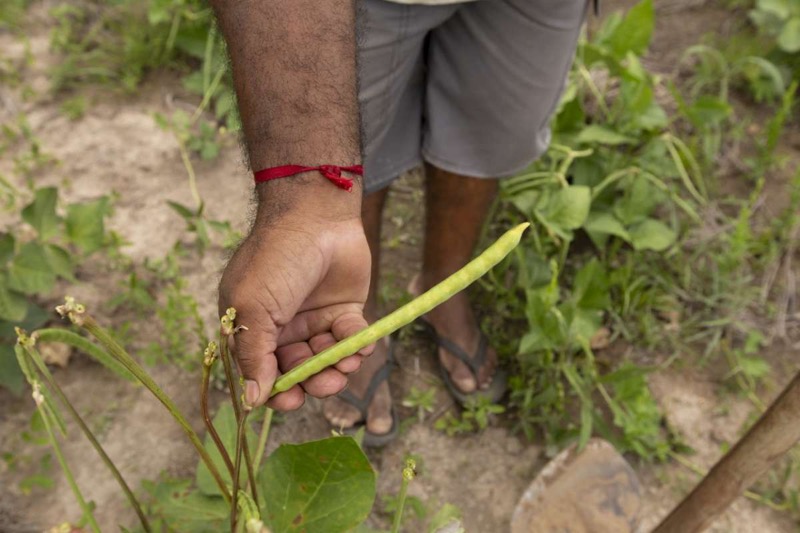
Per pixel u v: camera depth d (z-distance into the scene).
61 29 2.78
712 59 2.78
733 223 2.32
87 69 2.64
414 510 1.77
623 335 2.13
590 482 1.66
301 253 0.89
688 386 2.05
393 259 2.26
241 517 0.92
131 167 2.44
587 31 2.86
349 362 0.88
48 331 0.84
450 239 1.88
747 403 2.02
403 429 1.96
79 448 1.87
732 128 2.60
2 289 1.88
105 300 2.12
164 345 2.05
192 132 2.53
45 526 1.75
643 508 1.84
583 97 2.57
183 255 2.22
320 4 0.95
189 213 2.10
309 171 0.92
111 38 2.78
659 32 2.90
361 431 1.40
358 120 0.97
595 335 2.11
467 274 0.74
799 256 2.31
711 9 2.97
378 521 1.80
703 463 1.92
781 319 2.18
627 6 2.99
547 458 1.91
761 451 1.27
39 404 0.86
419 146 1.73
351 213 0.94
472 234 1.89
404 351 2.09
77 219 2.02
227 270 0.90
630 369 1.81
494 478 1.88
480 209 1.83
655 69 2.77
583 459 1.69
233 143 2.51
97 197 2.35
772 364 2.10
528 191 2.12
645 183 2.18
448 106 1.63
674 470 1.90
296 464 0.95
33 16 2.85
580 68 2.39
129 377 0.94
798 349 2.13
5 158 2.43
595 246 2.30
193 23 2.68
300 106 0.93
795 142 2.60
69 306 0.75
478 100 1.59
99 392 1.96
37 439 1.76
